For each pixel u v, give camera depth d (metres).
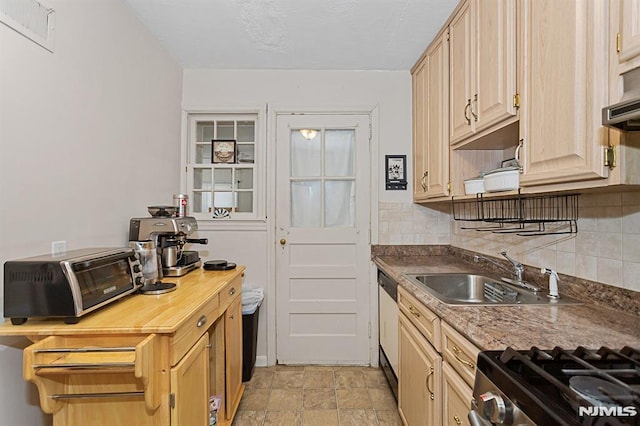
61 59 1.36
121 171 1.81
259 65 2.63
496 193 1.48
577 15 0.98
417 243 2.71
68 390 1.14
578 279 1.39
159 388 1.09
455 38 1.87
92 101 1.56
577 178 0.99
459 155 1.94
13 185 1.15
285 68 2.69
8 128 1.13
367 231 2.72
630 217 1.17
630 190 1.11
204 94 2.68
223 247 2.70
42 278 1.06
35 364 1.00
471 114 1.67
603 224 1.27
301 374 2.56
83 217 1.50
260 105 2.70
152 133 2.18
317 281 2.73
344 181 2.79
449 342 1.26
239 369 2.12
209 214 2.70
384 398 2.22
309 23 2.04
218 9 1.90
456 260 2.48
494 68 1.44
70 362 1.02
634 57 0.81
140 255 1.65
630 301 1.17
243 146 2.81
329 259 2.74
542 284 1.61
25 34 1.19
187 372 1.21
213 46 2.33
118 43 1.78
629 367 0.76
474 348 1.05
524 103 1.24
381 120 2.72
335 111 2.71
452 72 1.91
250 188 2.78
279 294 2.72
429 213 2.72
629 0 0.82
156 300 1.37
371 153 2.72
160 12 1.93
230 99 2.69
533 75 1.19
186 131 2.68
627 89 0.84
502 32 1.38
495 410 0.75
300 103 2.70
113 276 1.29
